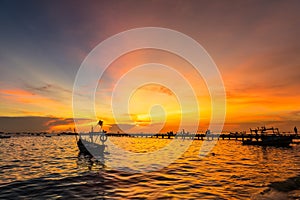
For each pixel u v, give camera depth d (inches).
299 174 786.8
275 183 636.7
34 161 1227.2
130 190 596.7
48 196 549.0
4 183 687.1
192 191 579.5
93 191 589.6
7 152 1802.4
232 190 581.6
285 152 1711.4
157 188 614.5
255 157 1382.9
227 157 1402.6
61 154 1620.3
